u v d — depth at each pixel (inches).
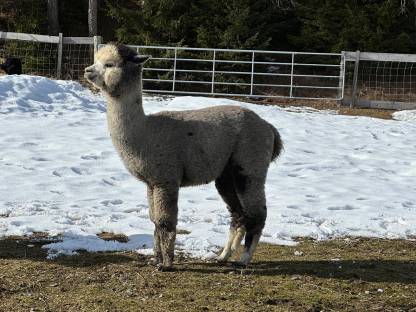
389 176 458.3
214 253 272.8
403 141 597.0
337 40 1014.4
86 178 400.5
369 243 301.6
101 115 632.4
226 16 968.9
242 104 728.3
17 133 520.7
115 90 239.0
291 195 386.6
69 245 274.7
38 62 976.3
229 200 267.7
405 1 1044.5
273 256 274.8
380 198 390.6
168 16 971.9
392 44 1017.5
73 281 233.3
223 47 956.0
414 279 247.9
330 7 1025.5
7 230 295.3
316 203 370.6
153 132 243.1
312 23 1018.1
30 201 344.8
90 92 757.3
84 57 1033.5
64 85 742.5
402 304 219.5
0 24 1083.9
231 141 254.5
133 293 221.9
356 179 440.1
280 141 273.0
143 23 981.2
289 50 1064.2
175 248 278.5
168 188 244.7
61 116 612.1
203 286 230.8
